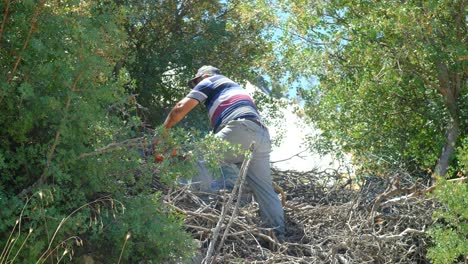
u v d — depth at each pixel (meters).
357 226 7.25
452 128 11.12
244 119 7.28
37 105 5.55
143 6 13.81
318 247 6.90
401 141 11.41
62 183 5.76
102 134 5.92
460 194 6.82
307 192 8.28
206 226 6.93
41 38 5.62
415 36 10.81
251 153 6.55
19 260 5.42
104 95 5.76
